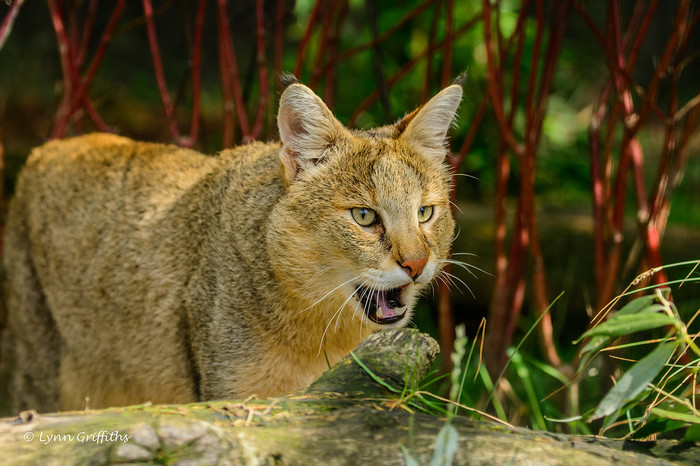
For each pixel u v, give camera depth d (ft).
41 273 19.57
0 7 48.01
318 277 15.05
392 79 23.03
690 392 11.18
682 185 38.70
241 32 52.60
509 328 21.39
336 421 9.30
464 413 21.40
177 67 51.06
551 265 29.22
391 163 15.11
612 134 20.88
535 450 8.69
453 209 26.17
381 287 14.57
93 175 19.17
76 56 24.63
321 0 21.94
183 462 7.86
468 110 32.94
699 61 54.80
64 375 19.51
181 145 22.80
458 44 32.19
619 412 10.57
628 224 29.94
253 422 9.24
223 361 15.52
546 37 32.78
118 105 44.14
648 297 10.41
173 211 17.60
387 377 11.30
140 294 17.51
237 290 15.57
